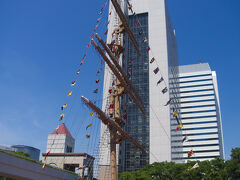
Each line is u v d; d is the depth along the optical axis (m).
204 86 167.00
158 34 98.94
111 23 94.75
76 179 43.72
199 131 154.00
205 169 45.34
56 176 38.53
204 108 160.25
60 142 71.88
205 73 170.38
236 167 42.94
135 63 96.06
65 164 66.88
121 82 38.31
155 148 83.06
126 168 82.25
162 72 93.12
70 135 77.12
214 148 147.00
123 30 44.44
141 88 92.31
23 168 32.25
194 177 46.06
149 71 94.06
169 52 101.56
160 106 88.38
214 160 46.59
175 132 93.88
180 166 49.06
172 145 84.69
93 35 35.38
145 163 81.75
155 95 90.38
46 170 36.31
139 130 86.44
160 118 86.69
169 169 48.72
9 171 30.39
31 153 140.88
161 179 48.69
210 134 151.38
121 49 43.41
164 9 102.88
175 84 112.38
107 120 33.62
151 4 104.56
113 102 39.16
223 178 43.50
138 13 104.25
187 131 156.00
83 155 66.75
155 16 102.19
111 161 33.75
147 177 48.44
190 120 158.88
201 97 164.12
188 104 164.25
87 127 36.09
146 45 98.06
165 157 81.31
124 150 84.88
